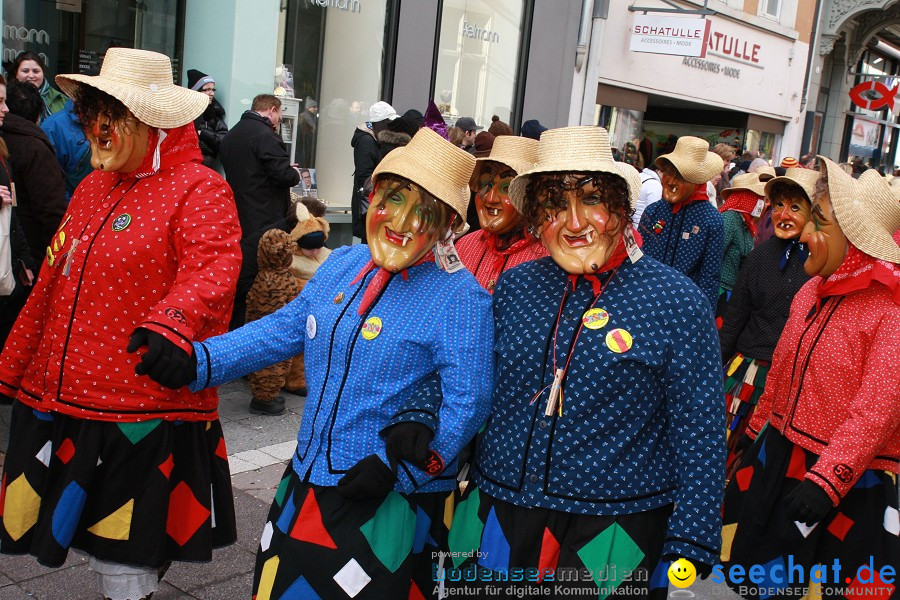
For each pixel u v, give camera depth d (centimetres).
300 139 859
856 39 2089
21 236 468
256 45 745
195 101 292
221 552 381
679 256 550
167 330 252
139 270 282
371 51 914
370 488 235
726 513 346
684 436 232
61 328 286
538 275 252
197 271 277
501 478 241
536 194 242
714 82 1554
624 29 1326
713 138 1697
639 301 235
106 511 286
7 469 298
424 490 257
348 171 920
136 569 290
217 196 289
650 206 564
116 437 283
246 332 266
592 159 235
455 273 256
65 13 673
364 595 244
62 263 291
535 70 1164
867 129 2325
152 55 287
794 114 1812
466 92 1076
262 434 522
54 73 675
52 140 550
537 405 238
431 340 247
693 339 232
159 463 288
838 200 296
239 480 454
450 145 249
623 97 1367
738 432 460
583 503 231
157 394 285
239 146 609
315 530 246
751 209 630
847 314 304
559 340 237
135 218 284
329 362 256
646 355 229
